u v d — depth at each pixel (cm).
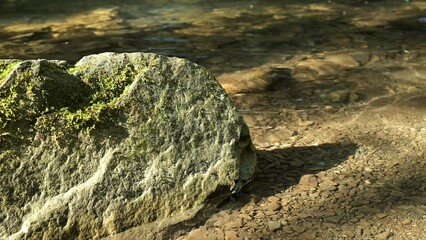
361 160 226
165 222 194
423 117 261
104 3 541
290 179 214
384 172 219
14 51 372
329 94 293
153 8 513
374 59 344
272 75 318
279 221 196
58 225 188
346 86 302
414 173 218
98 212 190
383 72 320
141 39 402
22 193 188
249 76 318
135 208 193
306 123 261
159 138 198
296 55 358
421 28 424
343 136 245
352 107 277
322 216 198
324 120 263
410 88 297
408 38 395
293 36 407
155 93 200
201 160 199
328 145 238
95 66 202
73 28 439
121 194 192
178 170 197
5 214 186
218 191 200
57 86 194
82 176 191
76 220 189
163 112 199
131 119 197
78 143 192
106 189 192
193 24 448
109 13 491
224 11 499
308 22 452
